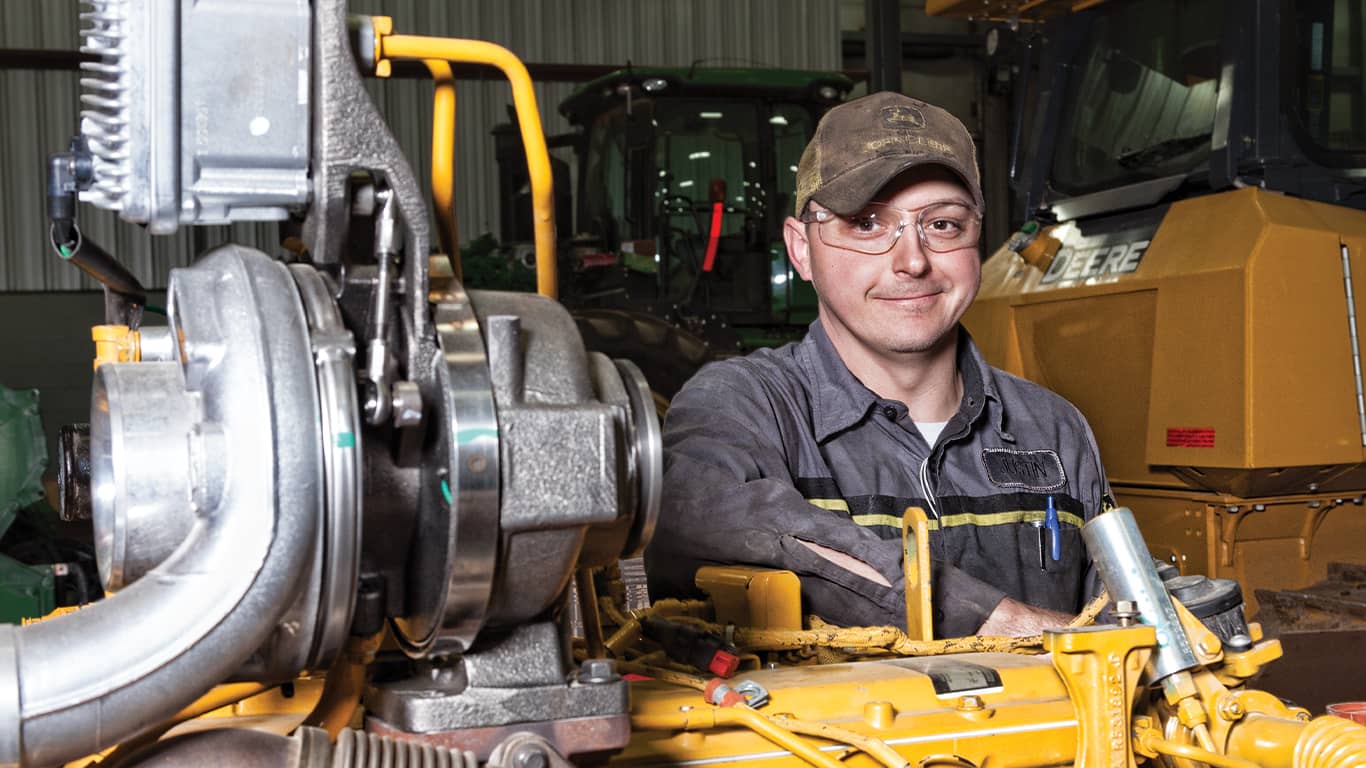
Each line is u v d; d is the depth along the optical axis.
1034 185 3.84
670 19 10.52
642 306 5.60
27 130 9.19
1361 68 3.14
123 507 0.76
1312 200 3.05
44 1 9.28
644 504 0.85
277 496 0.71
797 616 1.27
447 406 0.77
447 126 0.94
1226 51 3.12
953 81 11.20
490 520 0.76
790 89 6.06
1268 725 1.00
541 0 10.23
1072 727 1.02
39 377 8.96
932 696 1.01
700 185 6.02
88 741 0.69
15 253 9.16
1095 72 3.75
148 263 8.98
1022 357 3.64
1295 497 3.06
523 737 0.79
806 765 0.95
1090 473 1.92
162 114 0.77
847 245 1.75
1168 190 3.29
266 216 0.82
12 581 2.92
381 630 0.85
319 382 0.74
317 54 0.80
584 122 6.30
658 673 1.06
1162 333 3.08
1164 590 1.03
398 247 0.81
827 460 1.78
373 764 0.73
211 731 0.76
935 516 1.76
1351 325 2.92
